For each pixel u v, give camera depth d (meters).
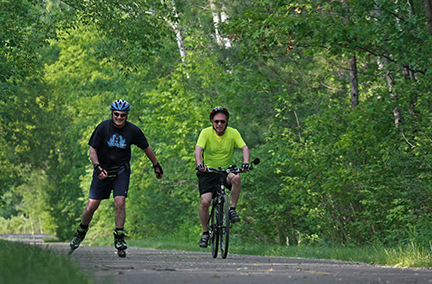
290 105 24.56
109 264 8.79
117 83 38.81
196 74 30.70
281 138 24.11
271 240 28.75
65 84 41.66
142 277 6.56
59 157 62.09
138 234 47.09
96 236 53.00
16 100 40.75
